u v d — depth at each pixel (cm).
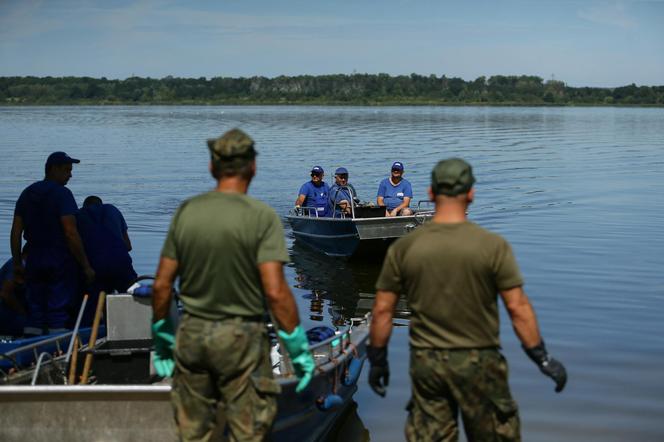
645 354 835
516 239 1541
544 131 5875
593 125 7169
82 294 755
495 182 2533
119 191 2350
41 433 503
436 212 436
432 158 3375
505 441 423
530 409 690
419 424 432
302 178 2662
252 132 5556
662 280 1178
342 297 1144
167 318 442
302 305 1097
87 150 3997
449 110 14325
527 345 418
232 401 414
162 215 1903
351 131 5706
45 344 630
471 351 417
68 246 730
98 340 666
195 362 414
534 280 1184
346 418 692
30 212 727
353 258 1415
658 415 676
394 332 945
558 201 2092
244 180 434
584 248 1439
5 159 3406
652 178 2650
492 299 419
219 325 411
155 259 1374
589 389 735
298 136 5053
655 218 1789
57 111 12712
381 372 443
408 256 425
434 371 420
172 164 3206
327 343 618
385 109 15125
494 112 12800
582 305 1035
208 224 412
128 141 4759
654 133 5675
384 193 1458
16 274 749
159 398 495
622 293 1100
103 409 500
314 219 1431
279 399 527
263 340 420
